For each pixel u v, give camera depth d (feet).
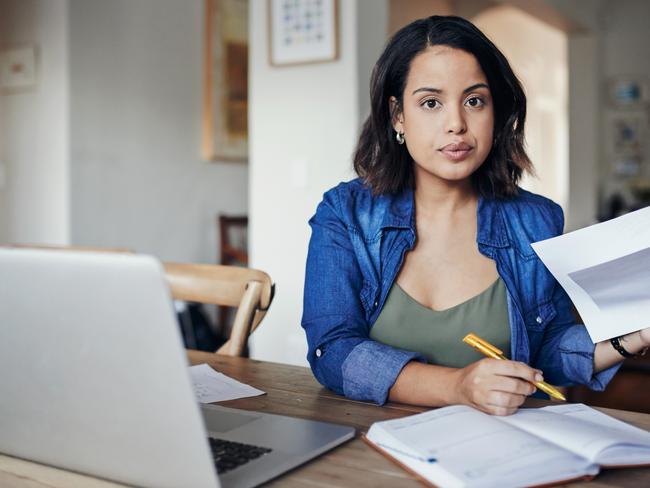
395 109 4.00
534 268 4.11
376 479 2.46
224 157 16.01
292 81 10.85
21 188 13.34
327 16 10.41
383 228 4.05
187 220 15.42
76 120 12.90
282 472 2.51
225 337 14.90
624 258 3.21
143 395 2.21
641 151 20.45
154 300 2.08
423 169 4.05
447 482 2.32
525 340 3.92
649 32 20.31
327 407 3.37
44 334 2.32
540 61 26.22
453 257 4.06
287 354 11.00
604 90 20.84
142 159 14.28
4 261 2.30
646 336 3.47
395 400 3.41
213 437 2.80
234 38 16.15
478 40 3.67
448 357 3.92
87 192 13.16
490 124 3.74
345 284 3.96
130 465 2.37
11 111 13.39
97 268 2.14
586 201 20.25
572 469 2.41
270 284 4.85
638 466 2.54
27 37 13.10
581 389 7.22
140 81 14.16
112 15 13.51
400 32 3.84
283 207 11.03
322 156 10.66
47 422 2.49
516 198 4.25
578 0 18.61
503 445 2.53
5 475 2.55
